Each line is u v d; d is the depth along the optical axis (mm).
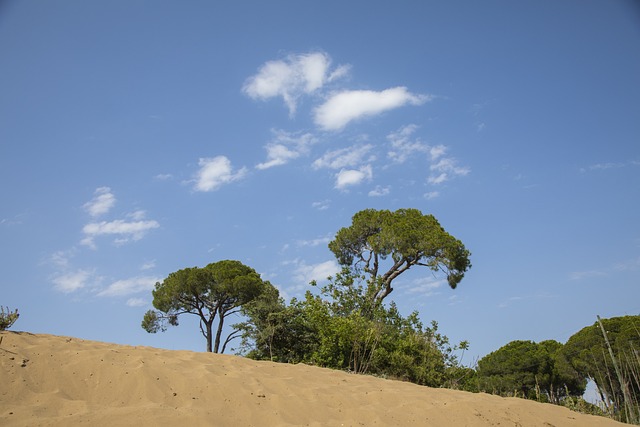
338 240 25328
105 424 4824
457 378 14797
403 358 14008
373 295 17875
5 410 4816
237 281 24578
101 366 6121
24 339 6648
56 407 5137
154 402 5625
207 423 5242
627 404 12570
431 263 22891
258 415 5809
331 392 6961
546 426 7172
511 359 29656
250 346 17859
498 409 7266
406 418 6477
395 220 24328
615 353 21453
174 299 24906
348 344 14305
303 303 17781
